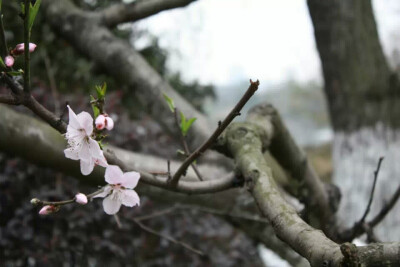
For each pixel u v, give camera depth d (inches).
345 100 173.2
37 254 117.9
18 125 72.1
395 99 168.9
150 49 180.7
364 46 169.3
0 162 124.3
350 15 169.0
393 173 165.5
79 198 38.1
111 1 162.2
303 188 85.9
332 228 92.1
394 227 160.6
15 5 137.8
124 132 136.5
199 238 144.2
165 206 136.2
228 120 43.2
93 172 69.8
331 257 32.2
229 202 92.0
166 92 117.6
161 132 148.3
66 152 37.7
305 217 79.4
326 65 175.3
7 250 117.5
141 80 120.6
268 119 70.1
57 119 39.7
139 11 119.3
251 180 49.9
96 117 39.7
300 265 101.7
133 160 83.0
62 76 159.0
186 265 141.2
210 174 98.7
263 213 44.9
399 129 167.0
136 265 132.0
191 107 114.5
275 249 103.1
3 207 120.0
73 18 129.8
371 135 169.0
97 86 38.4
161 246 133.9
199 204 90.3
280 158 80.6
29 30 36.7
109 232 123.2
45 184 122.0
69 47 157.6
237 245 154.5
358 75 170.1
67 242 120.3
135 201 39.1
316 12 173.2
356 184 169.6
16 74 37.9
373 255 29.6
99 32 126.6
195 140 109.8
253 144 58.1
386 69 169.9
